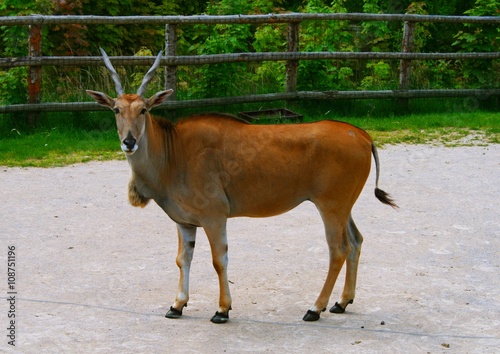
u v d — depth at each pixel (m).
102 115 14.18
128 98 6.46
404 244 8.81
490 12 17.23
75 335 6.37
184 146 6.70
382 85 17.27
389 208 10.16
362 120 15.31
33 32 13.39
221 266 6.72
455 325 6.72
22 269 7.82
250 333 6.51
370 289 7.54
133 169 6.68
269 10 18.97
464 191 10.98
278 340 6.38
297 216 9.83
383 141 13.86
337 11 17.38
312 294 7.41
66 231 9.03
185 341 6.32
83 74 16.77
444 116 15.78
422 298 7.32
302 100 15.65
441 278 7.82
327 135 6.78
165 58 14.05
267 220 9.65
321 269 8.05
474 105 16.97
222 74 14.91
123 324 6.63
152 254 8.38
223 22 14.55
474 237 9.09
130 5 18.09
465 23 16.89
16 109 13.45
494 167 12.30
